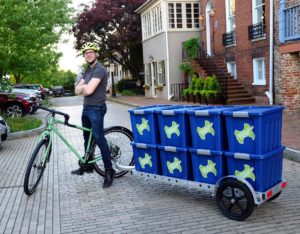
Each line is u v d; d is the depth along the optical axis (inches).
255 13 710.5
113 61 1454.2
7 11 601.6
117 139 278.5
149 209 218.4
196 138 214.8
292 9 535.2
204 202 225.1
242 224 192.5
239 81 781.3
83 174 291.4
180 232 186.7
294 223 190.9
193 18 1026.1
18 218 212.2
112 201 234.1
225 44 831.1
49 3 756.6
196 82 820.6
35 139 476.1
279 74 602.5
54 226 200.4
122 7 1339.8
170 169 229.5
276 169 207.6
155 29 1097.4
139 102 999.0
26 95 755.4
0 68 679.1
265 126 193.9
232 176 197.6
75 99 1520.7
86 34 1364.4
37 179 252.5
